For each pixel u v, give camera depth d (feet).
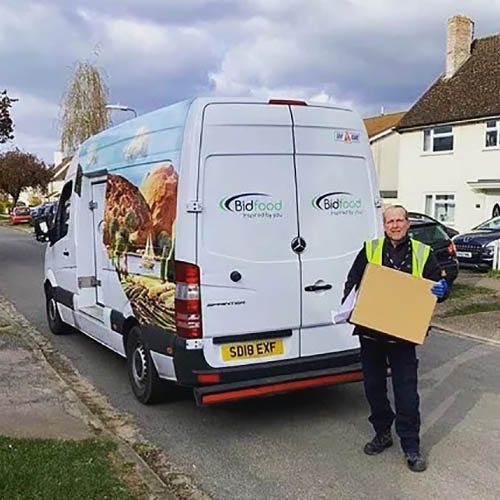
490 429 17.67
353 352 18.37
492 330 31.27
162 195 17.38
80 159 25.44
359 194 18.70
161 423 18.22
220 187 16.60
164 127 17.74
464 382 22.34
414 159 94.63
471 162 86.58
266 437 17.16
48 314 30.96
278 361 17.33
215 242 16.52
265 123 17.20
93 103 112.06
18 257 71.26
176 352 16.65
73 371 23.80
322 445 16.57
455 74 95.76
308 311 17.79
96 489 12.89
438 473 14.82
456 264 42.16
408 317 14.48
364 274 14.69
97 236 23.72
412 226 41.06
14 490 12.66
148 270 18.25
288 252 17.46
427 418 18.56
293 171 17.57
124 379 22.68
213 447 16.48
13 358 24.27
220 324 16.62
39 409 18.28
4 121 70.23
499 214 83.30
